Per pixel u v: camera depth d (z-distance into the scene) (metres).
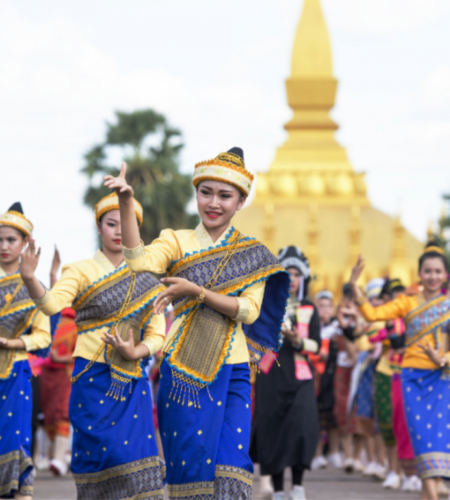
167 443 6.39
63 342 14.21
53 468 14.08
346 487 13.16
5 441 8.97
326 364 16.03
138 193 46.56
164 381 6.43
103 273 8.30
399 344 12.38
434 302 10.16
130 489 7.91
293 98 68.38
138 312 8.29
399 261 63.66
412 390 10.09
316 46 68.38
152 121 50.31
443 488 12.77
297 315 11.31
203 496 6.19
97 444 7.92
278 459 10.91
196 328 6.38
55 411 14.26
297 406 10.95
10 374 9.05
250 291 6.50
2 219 9.36
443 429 9.89
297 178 66.81
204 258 6.43
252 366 6.85
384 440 13.40
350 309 12.56
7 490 8.94
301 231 64.19
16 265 9.44
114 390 7.99
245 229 64.00
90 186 48.09
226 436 6.31
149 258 6.28
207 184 6.50
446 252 45.12
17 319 9.20
